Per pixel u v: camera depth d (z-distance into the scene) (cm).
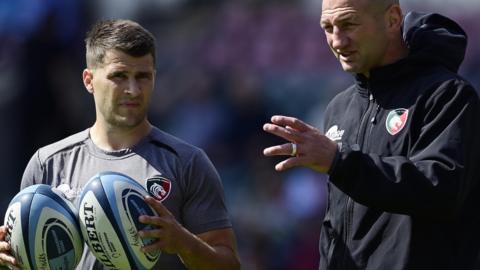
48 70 5038
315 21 5634
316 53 5544
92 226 2089
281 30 5628
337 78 5447
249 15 5756
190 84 5594
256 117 5275
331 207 2252
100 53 2205
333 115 2334
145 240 2073
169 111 5562
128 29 2205
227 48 5694
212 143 5259
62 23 5066
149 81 2220
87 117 5144
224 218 2264
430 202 2019
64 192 2234
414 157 2086
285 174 4859
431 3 5588
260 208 4738
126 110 2203
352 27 2145
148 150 2256
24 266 2122
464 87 2108
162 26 6009
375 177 2019
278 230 4631
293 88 5431
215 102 5456
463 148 2059
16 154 5025
